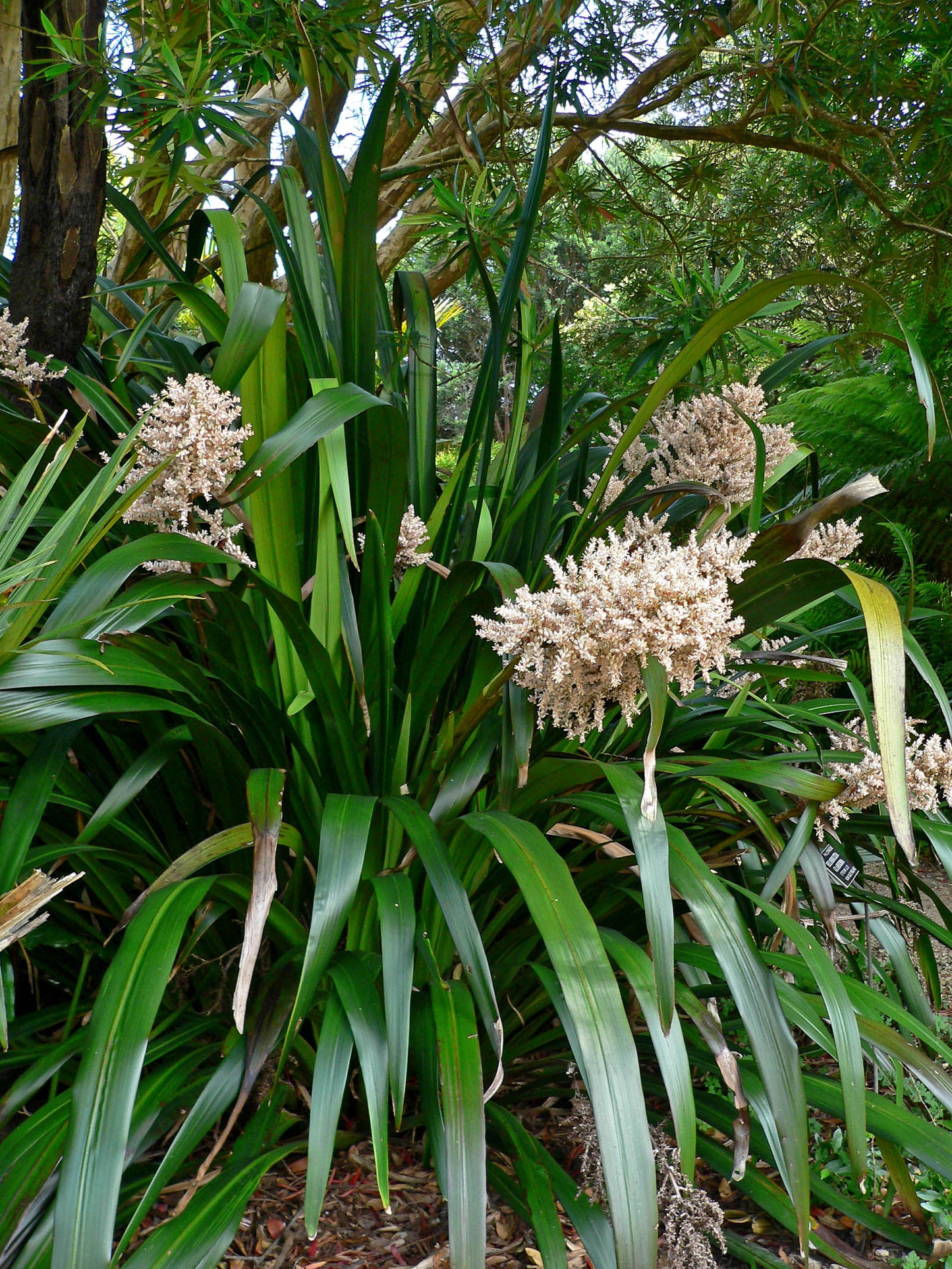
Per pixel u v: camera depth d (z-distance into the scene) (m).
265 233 3.71
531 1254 1.25
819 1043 1.19
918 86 3.32
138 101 1.76
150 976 1.02
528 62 3.19
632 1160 0.96
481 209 1.97
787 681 2.08
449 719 1.28
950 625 3.92
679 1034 1.11
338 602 1.36
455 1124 1.02
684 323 2.30
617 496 1.80
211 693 1.35
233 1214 1.07
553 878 1.09
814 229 4.05
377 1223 1.28
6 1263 1.02
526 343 1.89
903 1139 1.24
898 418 4.65
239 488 1.27
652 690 0.96
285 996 1.19
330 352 1.59
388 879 1.18
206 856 1.17
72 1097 0.94
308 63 1.62
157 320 2.31
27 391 1.61
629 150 3.68
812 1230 1.29
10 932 0.95
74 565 1.13
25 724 1.09
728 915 1.13
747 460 1.67
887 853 1.73
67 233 1.81
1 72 2.55
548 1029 1.59
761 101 3.31
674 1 2.97
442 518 1.64
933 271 3.64
